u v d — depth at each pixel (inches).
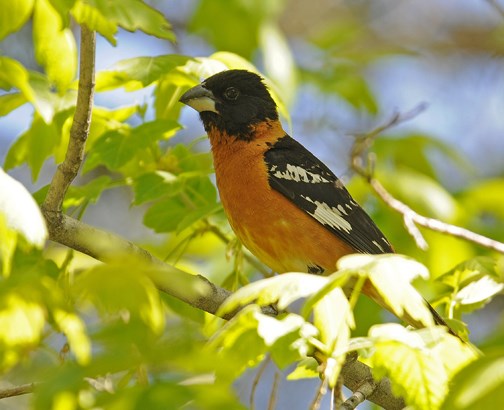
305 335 241.6
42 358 307.1
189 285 247.3
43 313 251.0
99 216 690.2
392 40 866.8
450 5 885.8
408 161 584.1
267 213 427.2
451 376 243.9
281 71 593.6
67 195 391.9
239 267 427.8
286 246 429.4
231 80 459.8
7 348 250.1
